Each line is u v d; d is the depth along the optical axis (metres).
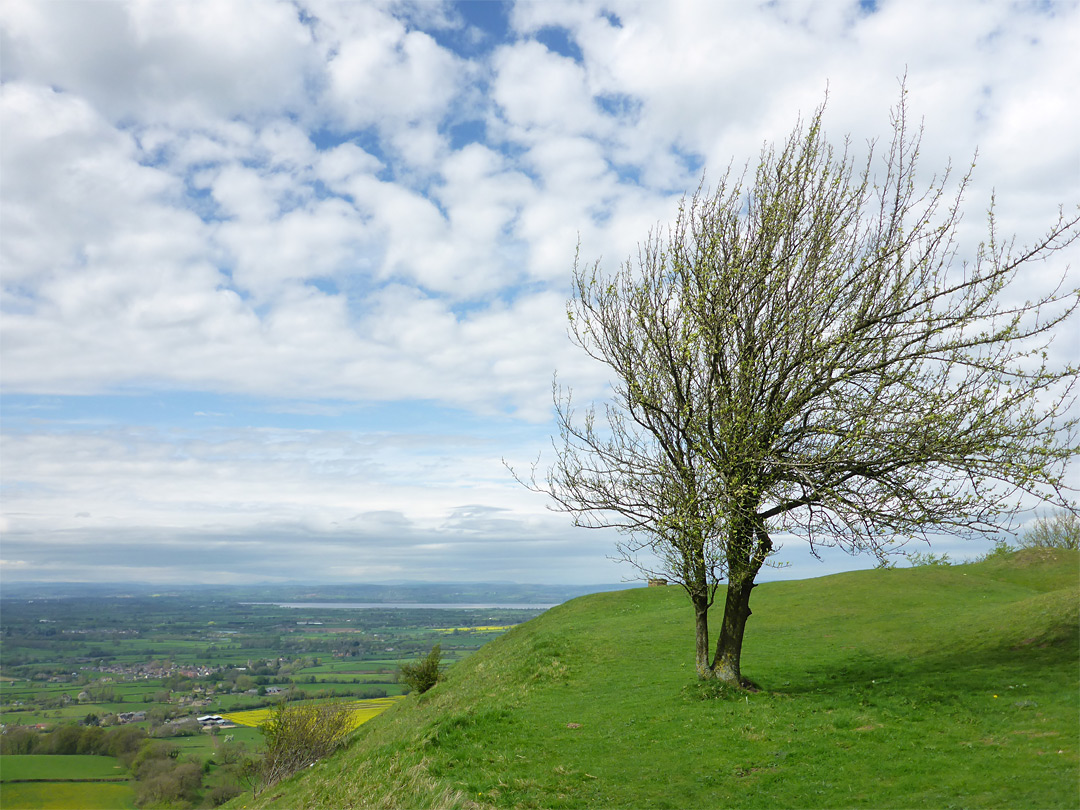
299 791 28.27
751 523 21.17
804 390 20.38
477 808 15.62
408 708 40.78
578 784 16.78
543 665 32.00
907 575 45.34
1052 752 14.55
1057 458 17.30
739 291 22.02
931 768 14.90
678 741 19.06
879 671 24.30
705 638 23.78
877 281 20.19
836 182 21.55
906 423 19.02
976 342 18.78
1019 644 24.08
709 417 21.52
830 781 15.10
